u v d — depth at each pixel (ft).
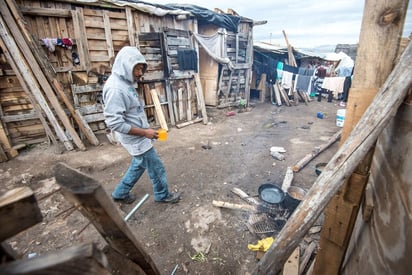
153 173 7.98
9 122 13.26
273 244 2.84
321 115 22.80
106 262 1.24
